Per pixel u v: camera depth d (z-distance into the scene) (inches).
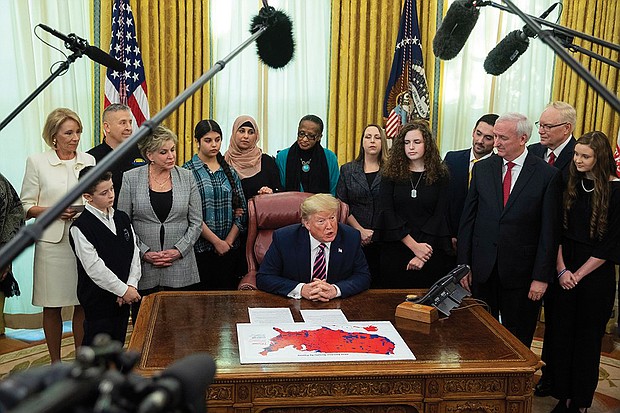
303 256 114.9
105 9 174.7
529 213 118.6
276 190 154.7
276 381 80.0
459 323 100.5
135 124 175.3
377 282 148.3
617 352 159.0
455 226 144.6
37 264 132.3
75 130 132.9
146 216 128.5
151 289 129.6
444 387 82.8
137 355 28.1
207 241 142.7
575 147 115.2
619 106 39.4
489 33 191.2
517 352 88.4
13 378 24.5
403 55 187.6
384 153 146.0
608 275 117.1
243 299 110.9
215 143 143.2
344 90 190.2
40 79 174.6
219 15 185.6
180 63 182.2
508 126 117.7
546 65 192.1
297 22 187.9
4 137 173.0
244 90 189.5
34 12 171.6
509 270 120.0
